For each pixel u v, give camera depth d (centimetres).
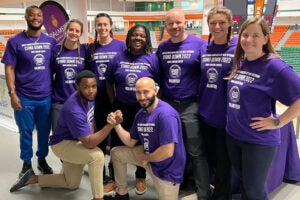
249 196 185
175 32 225
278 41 1366
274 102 167
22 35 259
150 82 207
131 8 1931
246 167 178
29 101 263
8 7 1435
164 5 1745
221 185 225
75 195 252
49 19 369
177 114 212
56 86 272
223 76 204
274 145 170
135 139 226
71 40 257
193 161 233
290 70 153
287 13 1509
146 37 238
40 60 260
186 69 228
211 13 204
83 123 220
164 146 204
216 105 212
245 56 171
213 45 211
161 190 221
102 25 255
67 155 230
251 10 269
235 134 178
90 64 267
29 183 257
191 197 233
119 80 244
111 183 259
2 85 436
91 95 220
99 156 222
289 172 275
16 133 412
